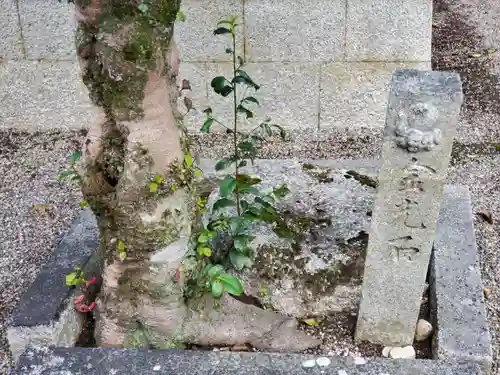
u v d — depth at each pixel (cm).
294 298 304
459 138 466
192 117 475
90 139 260
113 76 239
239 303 293
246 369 245
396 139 241
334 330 294
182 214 268
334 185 365
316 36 446
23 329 274
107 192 262
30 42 464
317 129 476
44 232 387
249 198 348
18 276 352
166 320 277
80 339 297
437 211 251
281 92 465
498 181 421
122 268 269
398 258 263
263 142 467
